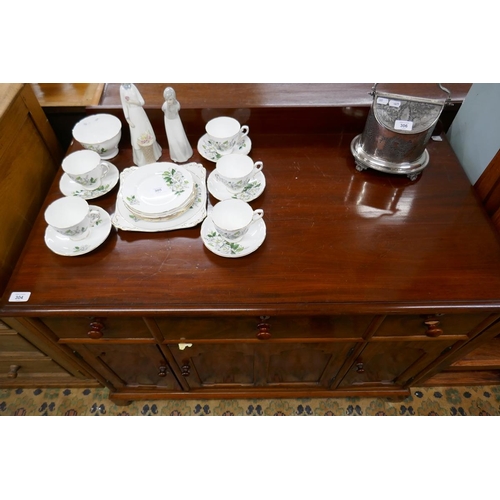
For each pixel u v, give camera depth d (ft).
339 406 3.93
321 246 2.40
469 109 2.77
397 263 2.31
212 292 2.20
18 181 2.57
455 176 2.76
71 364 3.19
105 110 2.87
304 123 3.01
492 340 3.85
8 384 3.88
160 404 3.94
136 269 2.30
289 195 2.69
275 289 2.21
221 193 2.63
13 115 2.50
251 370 3.41
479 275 2.26
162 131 3.02
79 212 2.45
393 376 3.55
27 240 2.44
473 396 3.95
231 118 2.89
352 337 2.63
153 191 2.56
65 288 2.22
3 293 2.33
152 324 2.40
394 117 2.51
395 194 2.67
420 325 2.49
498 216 2.45
